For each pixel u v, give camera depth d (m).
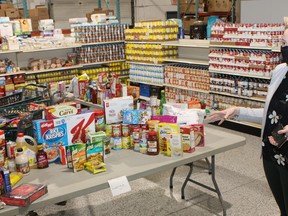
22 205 1.82
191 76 6.21
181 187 3.90
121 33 7.48
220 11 8.98
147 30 6.84
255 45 5.16
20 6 10.05
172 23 6.69
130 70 7.48
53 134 2.41
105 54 7.35
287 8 6.60
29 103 3.28
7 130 2.51
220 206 3.49
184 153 2.49
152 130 2.52
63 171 2.25
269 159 2.37
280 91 2.26
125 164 2.33
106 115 2.68
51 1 10.15
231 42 5.46
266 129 2.35
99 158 2.33
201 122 2.85
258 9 7.13
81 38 7.03
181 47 6.80
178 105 2.98
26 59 6.86
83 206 3.56
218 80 5.71
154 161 2.37
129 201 3.64
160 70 6.75
